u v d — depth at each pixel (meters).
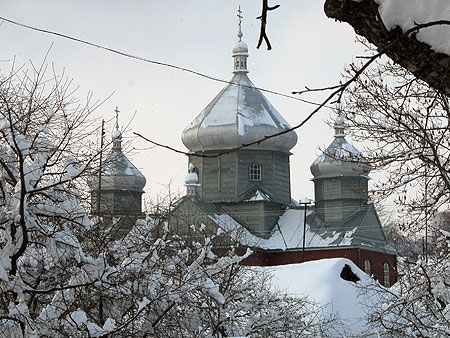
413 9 4.17
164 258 18.06
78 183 14.80
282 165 73.31
